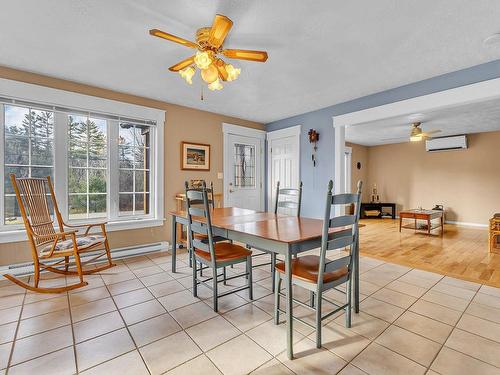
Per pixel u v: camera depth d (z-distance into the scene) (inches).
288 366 59.5
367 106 143.1
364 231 222.7
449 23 79.0
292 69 110.7
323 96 144.3
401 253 152.5
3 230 112.1
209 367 59.1
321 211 167.3
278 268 75.9
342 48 93.7
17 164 115.3
